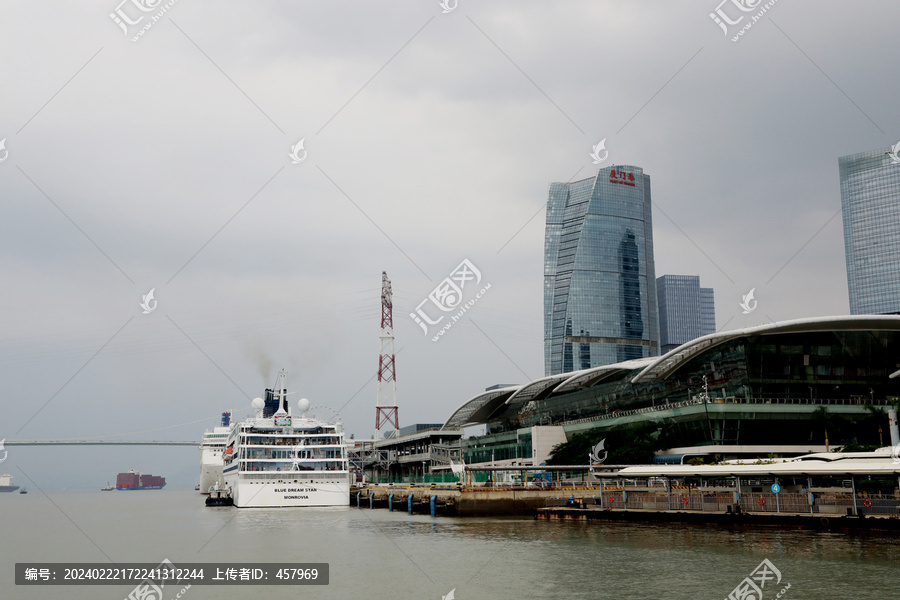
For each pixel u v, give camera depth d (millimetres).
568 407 174125
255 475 121438
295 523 97750
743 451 121562
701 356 133250
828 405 122812
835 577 50250
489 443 188250
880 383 124875
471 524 90812
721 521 77938
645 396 148250
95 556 69750
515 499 102562
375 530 86250
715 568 54656
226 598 51375
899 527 67000
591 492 102312
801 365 123062
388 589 52219
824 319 115812
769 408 121188
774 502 76312
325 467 124625
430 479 162500
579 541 70250
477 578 54500
